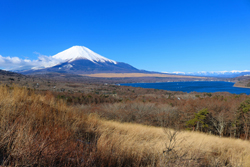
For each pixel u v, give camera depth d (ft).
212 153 14.60
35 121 10.21
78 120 14.07
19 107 11.48
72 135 9.89
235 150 16.98
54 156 6.82
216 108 99.50
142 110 97.71
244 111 78.33
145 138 16.40
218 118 82.07
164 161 9.11
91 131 13.14
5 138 7.12
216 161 11.40
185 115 90.33
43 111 12.27
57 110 15.01
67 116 13.58
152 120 85.71
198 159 11.76
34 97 15.21
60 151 7.24
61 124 11.59
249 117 76.64
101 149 9.05
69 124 12.26
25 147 6.59
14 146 6.74
